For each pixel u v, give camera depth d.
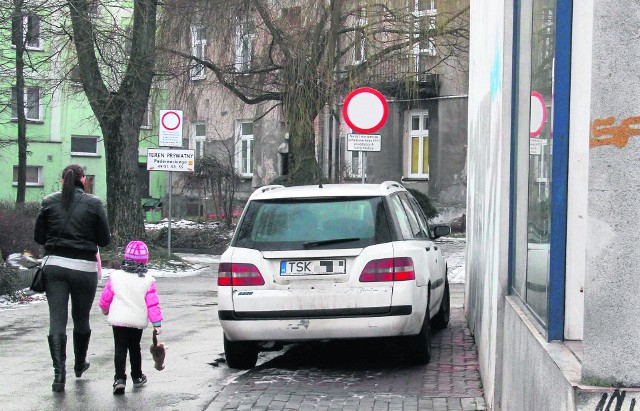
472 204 11.55
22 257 17.42
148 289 8.12
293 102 23.20
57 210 8.26
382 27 23.77
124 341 8.11
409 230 9.41
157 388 8.31
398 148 39.84
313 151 24.14
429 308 9.37
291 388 8.22
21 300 15.25
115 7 24.06
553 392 3.68
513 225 6.20
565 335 4.12
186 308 14.65
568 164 4.14
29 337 11.34
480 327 8.73
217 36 23.39
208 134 46.19
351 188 9.16
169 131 21.89
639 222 3.29
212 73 24.59
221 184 33.91
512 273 6.18
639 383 3.26
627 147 3.30
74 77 24.47
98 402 7.70
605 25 3.32
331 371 9.10
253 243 8.78
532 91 5.38
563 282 4.13
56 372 8.15
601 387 3.26
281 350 10.63
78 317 8.47
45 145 46.12
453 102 37.84
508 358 5.71
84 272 8.27
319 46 23.06
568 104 4.14
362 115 14.21
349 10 23.62
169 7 23.20
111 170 24.05
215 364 9.57
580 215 4.11
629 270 3.29
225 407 7.43
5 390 8.18
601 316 3.31
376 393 7.92
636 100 3.29
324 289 8.55
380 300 8.52
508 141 6.31
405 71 23.39
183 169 22.20
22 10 21.72
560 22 4.11
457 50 24.17
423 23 23.20
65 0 22.00
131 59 23.00
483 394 7.72
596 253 3.33
